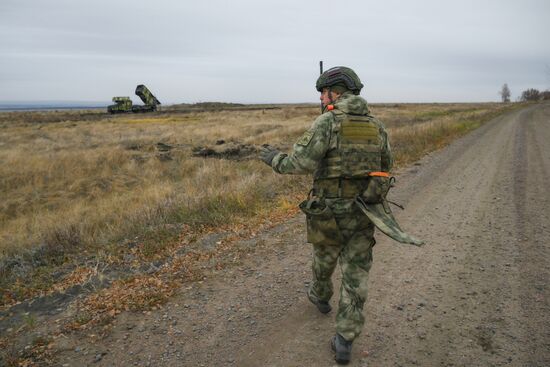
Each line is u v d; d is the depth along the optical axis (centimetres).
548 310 312
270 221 564
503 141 1524
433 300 336
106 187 1068
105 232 548
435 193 729
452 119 2702
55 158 1386
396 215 601
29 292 369
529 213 580
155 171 1223
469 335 283
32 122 4559
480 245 462
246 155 1484
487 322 299
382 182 238
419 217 586
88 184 1083
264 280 379
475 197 689
